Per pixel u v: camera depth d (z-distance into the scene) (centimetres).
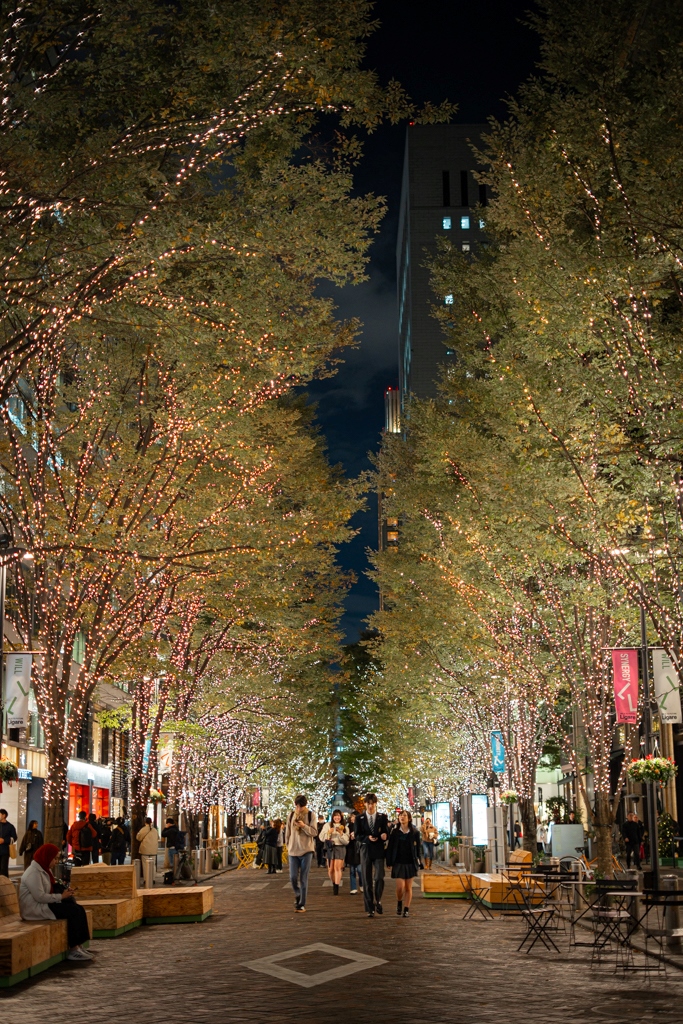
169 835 3173
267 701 4122
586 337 1677
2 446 2134
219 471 2277
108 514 1941
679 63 1634
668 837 3719
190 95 1412
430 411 2805
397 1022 914
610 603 2155
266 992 1085
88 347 1806
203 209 1526
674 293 1806
